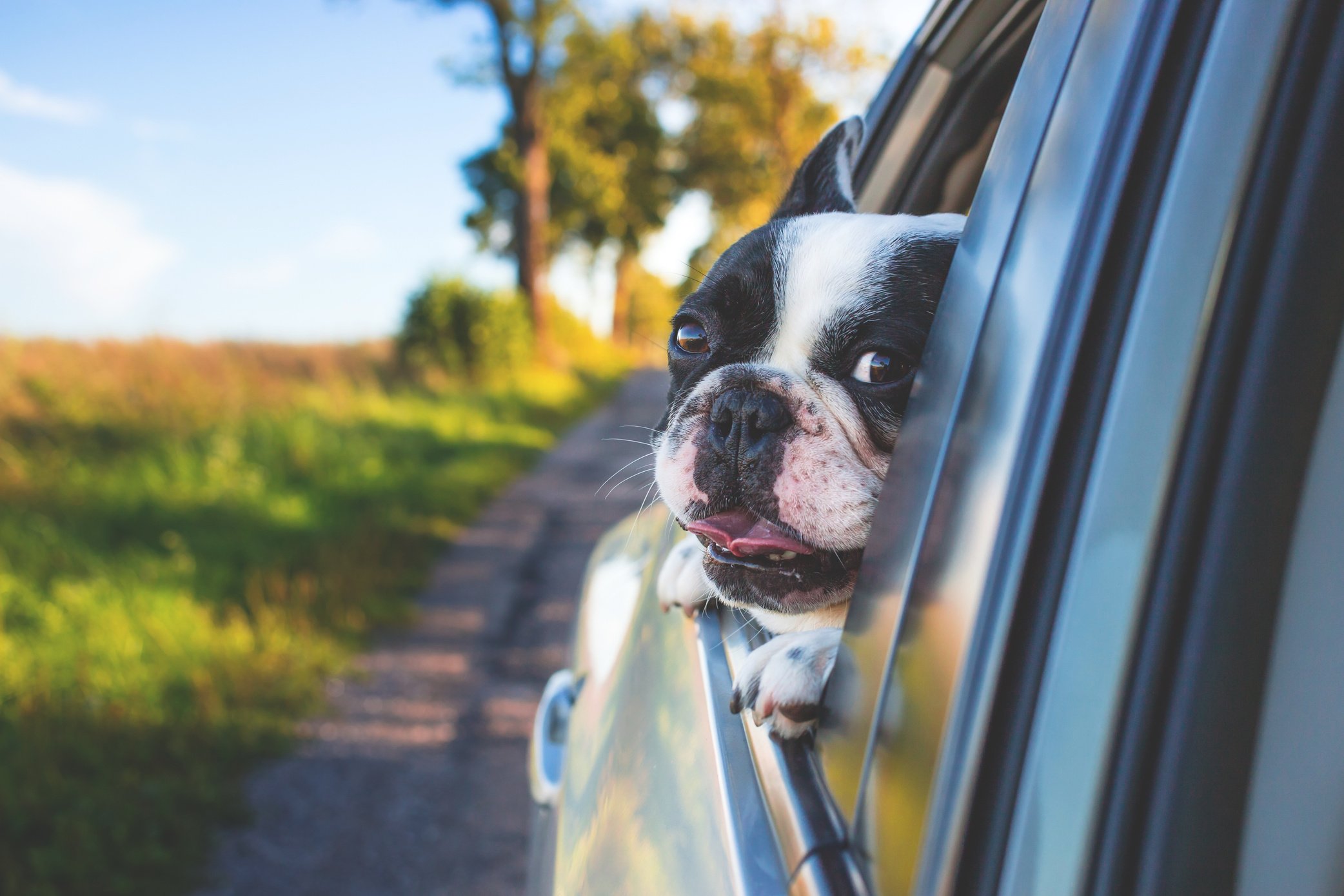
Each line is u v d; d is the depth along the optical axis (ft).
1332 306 1.87
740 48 91.25
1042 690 1.92
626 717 4.42
